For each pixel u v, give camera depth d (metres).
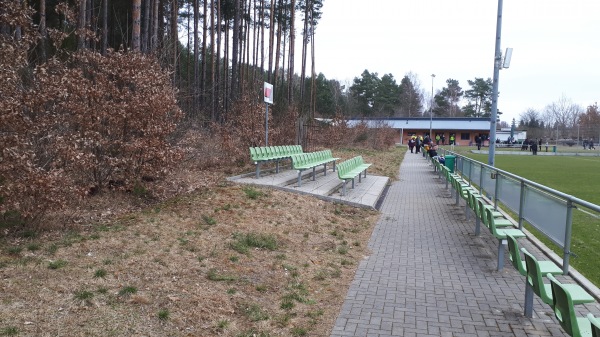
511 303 5.27
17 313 4.05
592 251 7.54
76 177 8.54
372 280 6.02
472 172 13.95
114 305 4.44
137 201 9.29
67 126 7.79
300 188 11.99
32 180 6.21
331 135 30.25
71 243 6.17
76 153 6.96
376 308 5.04
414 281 6.00
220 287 5.24
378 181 16.52
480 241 8.27
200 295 4.91
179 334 4.05
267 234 7.65
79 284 4.83
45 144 7.13
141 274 5.30
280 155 15.92
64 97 7.41
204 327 4.25
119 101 8.80
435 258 7.14
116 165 8.83
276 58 30.89
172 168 9.72
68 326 3.94
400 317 4.80
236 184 11.55
